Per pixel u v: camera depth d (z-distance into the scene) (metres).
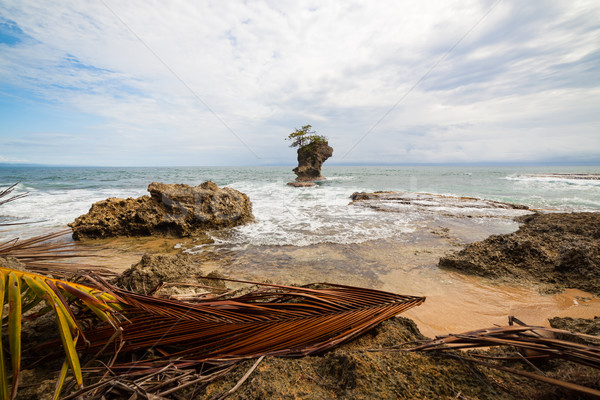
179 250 6.91
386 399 1.49
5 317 1.98
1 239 7.54
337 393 1.59
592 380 1.39
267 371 1.74
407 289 4.48
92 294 1.72
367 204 14.77
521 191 22.56
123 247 7.27
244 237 8.13
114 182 29.50
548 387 1.56
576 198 18.19
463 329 3.29
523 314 3.66
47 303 1.44
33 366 1.88
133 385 1.60
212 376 1.73
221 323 1.98
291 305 2.21
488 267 5.18
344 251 6.61
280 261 5.92
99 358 1.94
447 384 1.65
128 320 1.80
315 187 27.92
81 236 8.24
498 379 1.72
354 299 2.40
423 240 7.62
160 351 1.97
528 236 6.17
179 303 1.97
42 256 3.08
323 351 2.00
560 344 1.49
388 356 1.86
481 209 13.17
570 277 4.75
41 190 20.56
